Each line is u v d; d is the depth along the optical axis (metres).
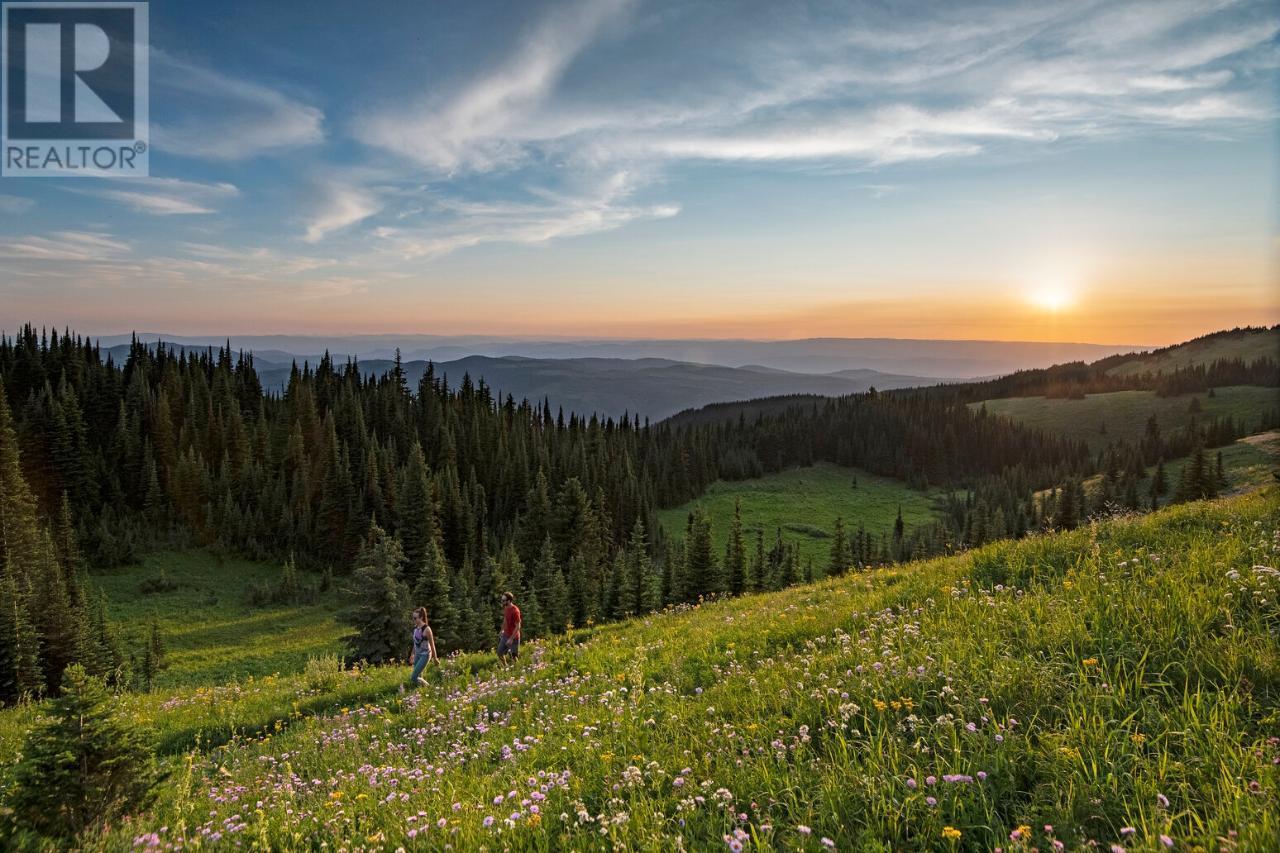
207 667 65.56
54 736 7.30
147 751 7.98
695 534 71.81
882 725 6.38
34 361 142.50
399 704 13.70
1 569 79.12
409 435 148.12
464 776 7.48
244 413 153.38
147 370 160.50
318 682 17.73
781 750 6.16
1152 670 6.33
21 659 49.00
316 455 130.00
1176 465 187.12
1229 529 10.59
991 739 5.64
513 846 5.35
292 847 6.14
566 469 144.25
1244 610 7.01
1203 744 5.02
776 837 4.98
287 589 90.62
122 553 96.12
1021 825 4.49
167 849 6.23
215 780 9.89
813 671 8.55
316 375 176.62
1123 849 3.90
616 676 11.07
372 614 43.50
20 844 6.61
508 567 87.12
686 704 8.75
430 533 92.44
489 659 17.62
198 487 110.94
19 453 94.06
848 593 14.65
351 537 105.12
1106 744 5.17
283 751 11.47
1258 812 4.06
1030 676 6.54
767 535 180.25
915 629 8.95
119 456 122.00
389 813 6.57
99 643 60.69
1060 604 8.47
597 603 75.31
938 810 4.81
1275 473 14.27
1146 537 11.22
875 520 199.75
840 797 5.22
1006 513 158.12
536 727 9.12
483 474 143.75
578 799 6.07
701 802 5.65
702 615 17.14
